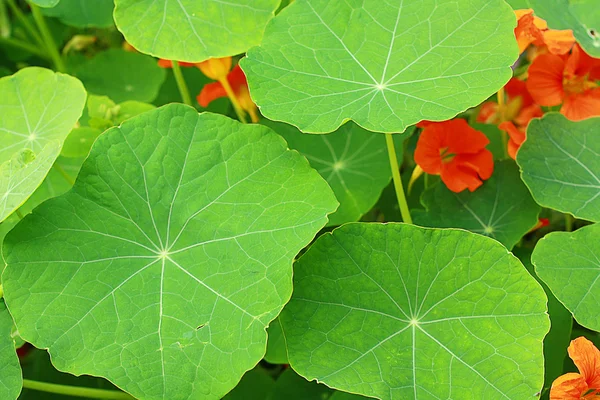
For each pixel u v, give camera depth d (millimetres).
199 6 569
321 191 524
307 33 556
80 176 523
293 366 506
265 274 509
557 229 620
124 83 683
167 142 531
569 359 552
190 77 688
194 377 499
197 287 514
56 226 517
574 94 594
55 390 555
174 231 525
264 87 537
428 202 588
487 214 583
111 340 504
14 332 536
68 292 510
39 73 577
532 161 563
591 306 520
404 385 506
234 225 522
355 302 518
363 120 525
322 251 519
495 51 538
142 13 567
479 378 507
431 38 551
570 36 580
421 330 518
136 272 519
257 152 532
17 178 519
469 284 517
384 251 520
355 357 510
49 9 678
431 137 576
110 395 560
